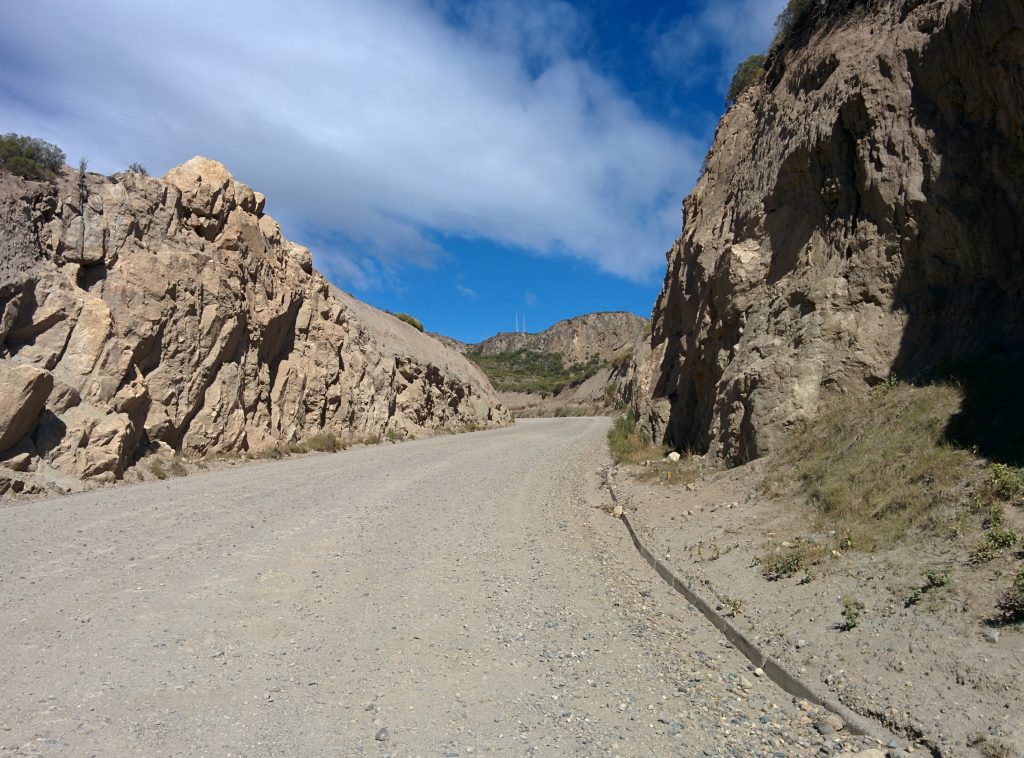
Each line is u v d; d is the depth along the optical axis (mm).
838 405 9531
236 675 4750
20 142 14875
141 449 15375
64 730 3863
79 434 13062
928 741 3840
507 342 166250
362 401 27375
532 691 4781
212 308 18141
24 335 13406
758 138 15742
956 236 8797
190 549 8117
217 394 18266
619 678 5113
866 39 11875
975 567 5125
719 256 15297
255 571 7312
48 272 14078
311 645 5379
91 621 5648
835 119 11211
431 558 8391
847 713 4359
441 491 13922
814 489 8078
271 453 19562
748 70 21406
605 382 82312
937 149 9164
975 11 8148
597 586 7727
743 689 4996
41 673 4629
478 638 5773
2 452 11742
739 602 6484
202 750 3729
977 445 6531
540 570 8242
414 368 35125
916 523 6137
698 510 9984
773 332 11562
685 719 4453
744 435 11156
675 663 5480
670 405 19328
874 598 5480
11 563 7250
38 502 11016
